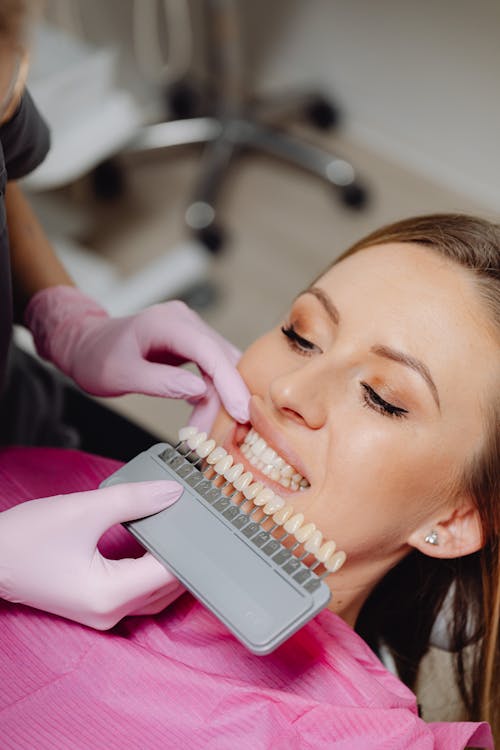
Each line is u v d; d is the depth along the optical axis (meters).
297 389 0.84
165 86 2.72
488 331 0.83
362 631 1.06
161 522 0.70
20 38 0.56
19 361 1.13
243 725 0.72
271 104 2.65
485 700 1.02
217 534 0.69
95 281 2.10
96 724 0.72
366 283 0.86
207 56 2.77
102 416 1.27
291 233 2.43
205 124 2.57
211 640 0.81
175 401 2.01
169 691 0.73
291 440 0.85
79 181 2.26
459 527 0.90
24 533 0.73
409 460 0.83
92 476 0.92
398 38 2.47
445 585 1.02
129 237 2.39
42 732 0.71
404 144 2.64
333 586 0.91
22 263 1.06
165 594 0.76
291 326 0.90
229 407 0.89
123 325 1.00
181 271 2.19
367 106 2.65
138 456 0.76
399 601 1.05
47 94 1.68
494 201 2.54
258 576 0.66
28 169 0.93
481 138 2.48
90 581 0.73
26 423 1.12
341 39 2.58
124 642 0.76
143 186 2.52
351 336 0.84
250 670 0.79
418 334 0.82
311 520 0.84
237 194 2.52
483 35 2.31
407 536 0.89
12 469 0.91
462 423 0.83
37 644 0.76
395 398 0.82
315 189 2.54
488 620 0.97
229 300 2.26
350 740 0.73
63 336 1.05
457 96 2.46
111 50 1.77
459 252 0.86
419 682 1.11
